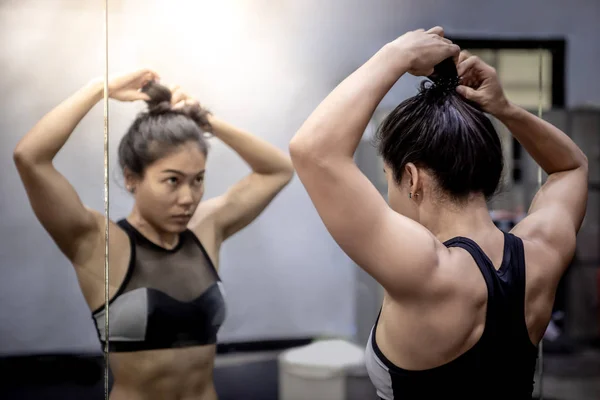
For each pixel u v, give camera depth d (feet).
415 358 2.53
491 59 5.17
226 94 4.31
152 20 4.17
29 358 4.17
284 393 4.59
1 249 4.05
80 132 4.07
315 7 4.45
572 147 3.11
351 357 4.67
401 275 2.43
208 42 4.27
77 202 4.09
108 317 4.17
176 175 4.23
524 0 5.29
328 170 2.40
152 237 4.24
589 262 6.55
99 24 4.09
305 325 4.60
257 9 4.34
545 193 3.10
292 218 4.52
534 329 2.66
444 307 2.46
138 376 4.26
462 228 2.64
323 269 4.61
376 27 4.61
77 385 4.23
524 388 2.65
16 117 4.00
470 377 2.51
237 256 4.43
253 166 4.41
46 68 4.02
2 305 4.09
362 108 2.44
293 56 4.43
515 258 2.60
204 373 4.41
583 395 5.91
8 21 3.98
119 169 4.13
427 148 2.57
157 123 4.18
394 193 2.76
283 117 4.43
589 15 5.58
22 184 4.03
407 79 4.56
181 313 4.30
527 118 3.02
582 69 5.68
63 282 4.15
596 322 6.37
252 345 4.50
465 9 5.02
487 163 2.59
